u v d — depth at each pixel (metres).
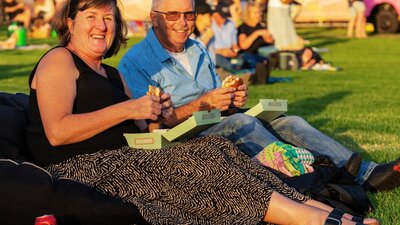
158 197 4.62
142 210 4.46
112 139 4.86
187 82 6.07
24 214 4.45
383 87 14.05
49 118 4.72
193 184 4.64
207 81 6.21
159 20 6.00
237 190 4.62
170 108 4.91
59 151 4.77
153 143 4.86
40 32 26.67
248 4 14.72
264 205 4.57
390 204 5.50
